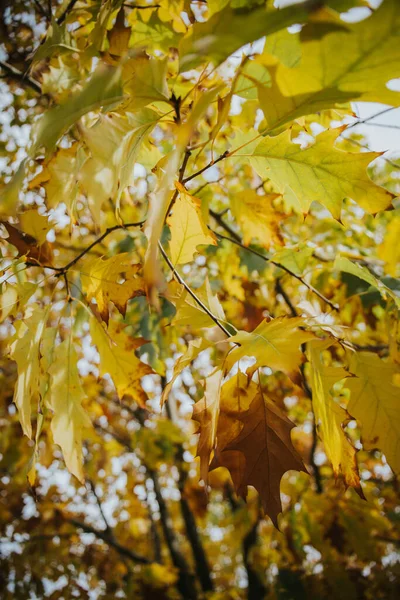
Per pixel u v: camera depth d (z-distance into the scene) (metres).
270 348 0.60
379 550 1.92
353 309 1.07
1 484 2.96
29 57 0.98
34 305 0.70
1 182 1.39
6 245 0.85
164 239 0.98
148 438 2.39
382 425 0.68
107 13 0.71
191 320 0.67
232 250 1.25
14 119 1.44
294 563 1.74
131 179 0.61
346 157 0.65
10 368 2.47
